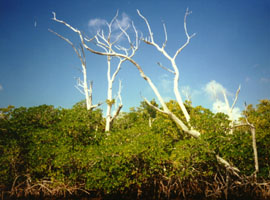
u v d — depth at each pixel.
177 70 15.24
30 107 15.74
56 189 12.87
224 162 12.09
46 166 13.31
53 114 16.25
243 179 11.86
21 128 14.43
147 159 12.15
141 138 13.25
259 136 12.80
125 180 11.70
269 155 11.96
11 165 13.37
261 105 19.69
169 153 13.38
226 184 11.99
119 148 12.30
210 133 11.94
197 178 12.92
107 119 19.34
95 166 12.45
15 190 13.23
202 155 11.69
